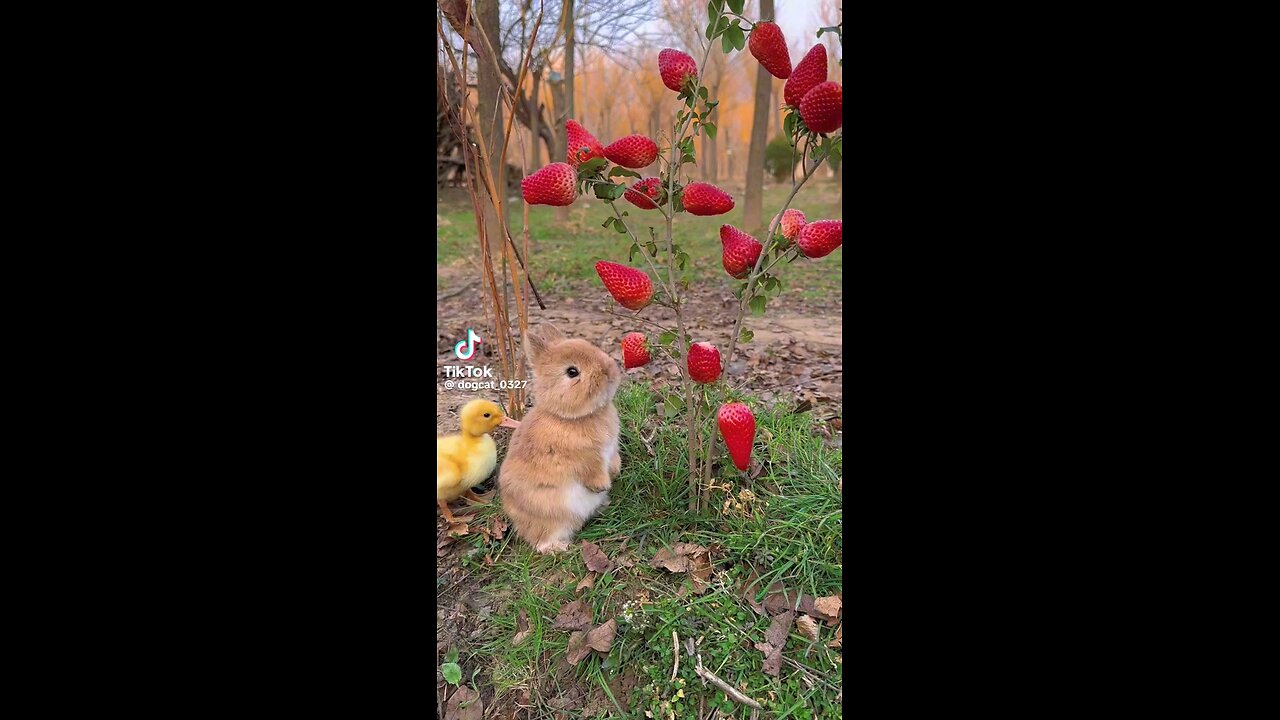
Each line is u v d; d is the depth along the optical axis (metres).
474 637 0.53
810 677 0.48
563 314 1.12
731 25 0.47
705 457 0.60
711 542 0.57
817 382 0.85
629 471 0.66
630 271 0.51
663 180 0.50
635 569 0.56
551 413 0.57
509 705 0.49
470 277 1.39
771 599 0.53
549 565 0.58
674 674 0.48
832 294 1.29
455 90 0.69
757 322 1.11
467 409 0.63
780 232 0.51
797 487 0.62
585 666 0.51
